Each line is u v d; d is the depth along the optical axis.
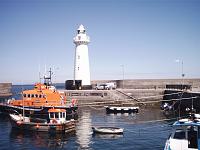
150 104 63.72
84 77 69.62
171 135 19.25
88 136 31.19
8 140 29.70
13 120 35.22
